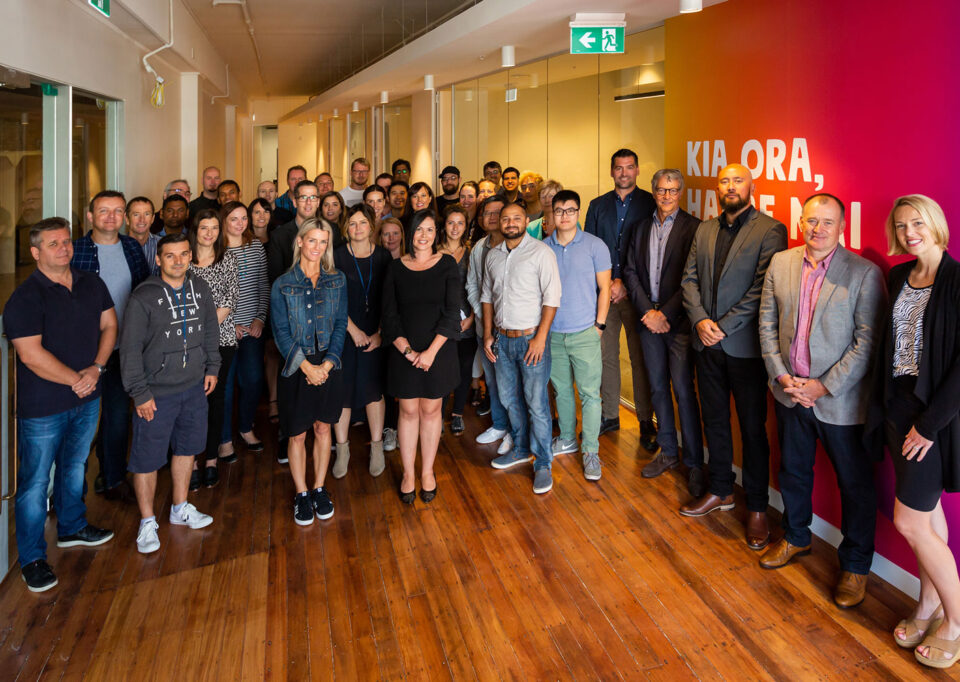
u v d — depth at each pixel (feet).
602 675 7.86
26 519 9.48
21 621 8.79
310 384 11.25
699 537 11.05
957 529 8.42
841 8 9.76
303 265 11.21
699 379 11.57
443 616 9.00
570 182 19.49
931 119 8.43
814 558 10.34
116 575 9.91
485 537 11.09
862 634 8.52
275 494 12.76
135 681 7.74
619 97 16.89
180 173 28.53
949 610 7.84
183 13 24.70
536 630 8.69
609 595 9.45
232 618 8.93
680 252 12.43
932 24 8.32
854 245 9.77
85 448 10.47
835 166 10.04
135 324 10.03
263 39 33.37
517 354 12.71
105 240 11.41
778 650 8.25
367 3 26.66
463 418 17.08
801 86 10.67
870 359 8.73
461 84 27.07
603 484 13.09
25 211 13.37
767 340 9.78
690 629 8.68
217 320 11.41
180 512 11.40
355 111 45.39
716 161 13.05
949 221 8.26
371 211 13.30
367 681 7.78
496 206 13.33
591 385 13.12
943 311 7.32
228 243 13.53
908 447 7.68
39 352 9.14
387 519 11.75
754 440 10.65
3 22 11.50
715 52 12.91
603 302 13.12
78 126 15.64
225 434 14.19
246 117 62.34
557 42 17.97
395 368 11.81
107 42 17.56
